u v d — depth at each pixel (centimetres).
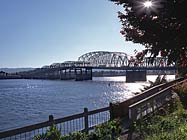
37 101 8950
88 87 17325
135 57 1148
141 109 1605
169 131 1204
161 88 2373
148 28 936
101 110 1496
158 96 1891
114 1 985
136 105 1541
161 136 1112
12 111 6331
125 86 17475
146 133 1257
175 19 902
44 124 1052
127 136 1286
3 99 10094
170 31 920
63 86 19300
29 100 9431
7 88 18300
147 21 930
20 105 7812
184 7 859
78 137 1111
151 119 1498
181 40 909
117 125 1266
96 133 1155
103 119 1669
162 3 867
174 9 865
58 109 6444
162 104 1895
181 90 2044
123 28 1080
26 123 4525
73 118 1205
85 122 1283
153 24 926
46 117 5175
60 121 1128
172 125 1288
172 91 2122
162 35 930
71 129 1495
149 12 895
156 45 961
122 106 1741
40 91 14512
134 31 1045
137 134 1302
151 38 952
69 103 7938
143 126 1366
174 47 927
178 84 2217
